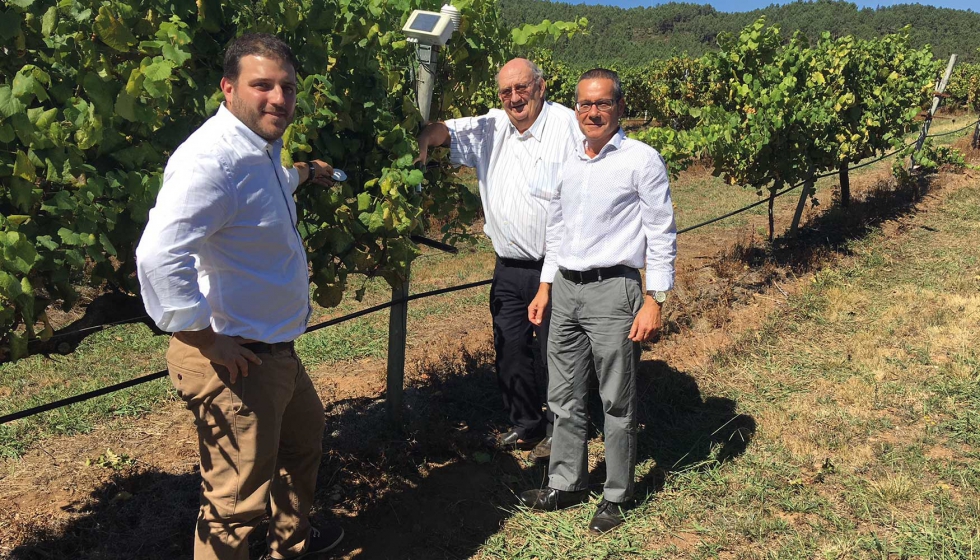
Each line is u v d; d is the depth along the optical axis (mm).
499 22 3949
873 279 6891
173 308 1953
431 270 8289
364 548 3012
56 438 4070
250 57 2057
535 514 3268
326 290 3135
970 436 3887
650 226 2883
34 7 2193
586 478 3305
